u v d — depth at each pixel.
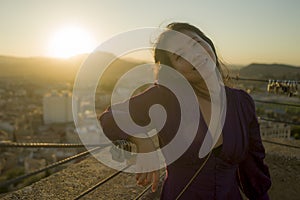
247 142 1.26
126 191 2.64
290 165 3.43
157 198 2.67
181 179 1.20
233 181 1.27
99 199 2.50
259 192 1.40
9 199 2.44
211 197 1.17
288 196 3.35
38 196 2.50
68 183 2.74
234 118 1.21
